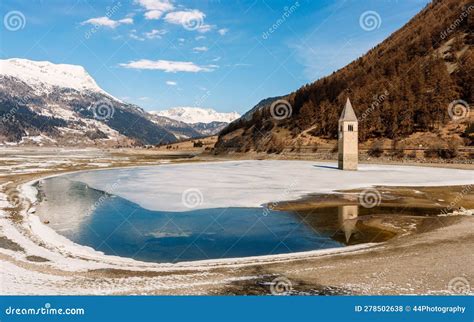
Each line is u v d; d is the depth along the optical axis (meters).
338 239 24.38
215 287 15.77
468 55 129.62
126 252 22.19
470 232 24.25
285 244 23.47
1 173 72.38
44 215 32.69
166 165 99.19
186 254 21.67
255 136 156.50
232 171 75.12
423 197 40.09
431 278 16.23
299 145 127.31
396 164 91.75
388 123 115.06
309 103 156.00
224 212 32.81
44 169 83.19
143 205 36.50
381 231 26.11
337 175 63.44
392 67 153.38
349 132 72.88
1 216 31.73
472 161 85.06
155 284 16.27
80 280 16.91
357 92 141.62
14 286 16.02
